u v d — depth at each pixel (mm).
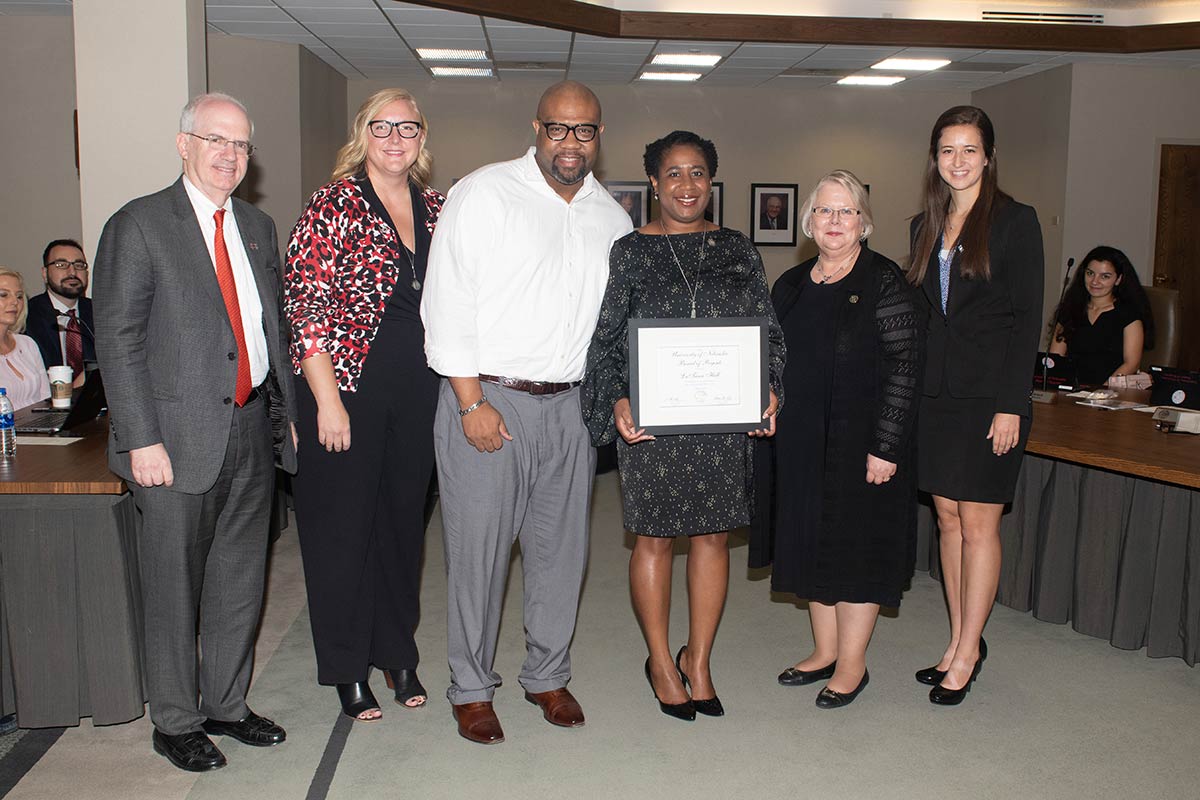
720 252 2631
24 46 7973
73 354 4527
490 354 2539
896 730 2805
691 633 2885
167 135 4988
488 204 2465
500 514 2596
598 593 4074
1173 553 3277
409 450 2734
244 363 2441
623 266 2584
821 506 2770
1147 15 8609
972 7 8445
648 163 2641
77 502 2596
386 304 2629
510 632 3586
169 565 2430
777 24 8188
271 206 8641
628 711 2922
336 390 2555
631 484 2684
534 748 2682
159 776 2504
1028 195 10180
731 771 2564
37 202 8109
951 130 2754
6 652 2678
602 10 7961
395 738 2736
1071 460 3258
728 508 2682
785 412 2801
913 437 2740
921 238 2928
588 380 2615
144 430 2293
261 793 2432
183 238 2350
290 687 3090
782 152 11094
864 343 2670
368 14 7488
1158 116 9539
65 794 2408
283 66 8555
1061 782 2518
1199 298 9812
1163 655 3336
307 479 2680
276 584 4133
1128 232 9656
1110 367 5219
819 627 3121
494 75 10219
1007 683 3141
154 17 4945
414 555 2879
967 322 2828
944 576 3160
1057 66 9547
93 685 2662
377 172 2613
